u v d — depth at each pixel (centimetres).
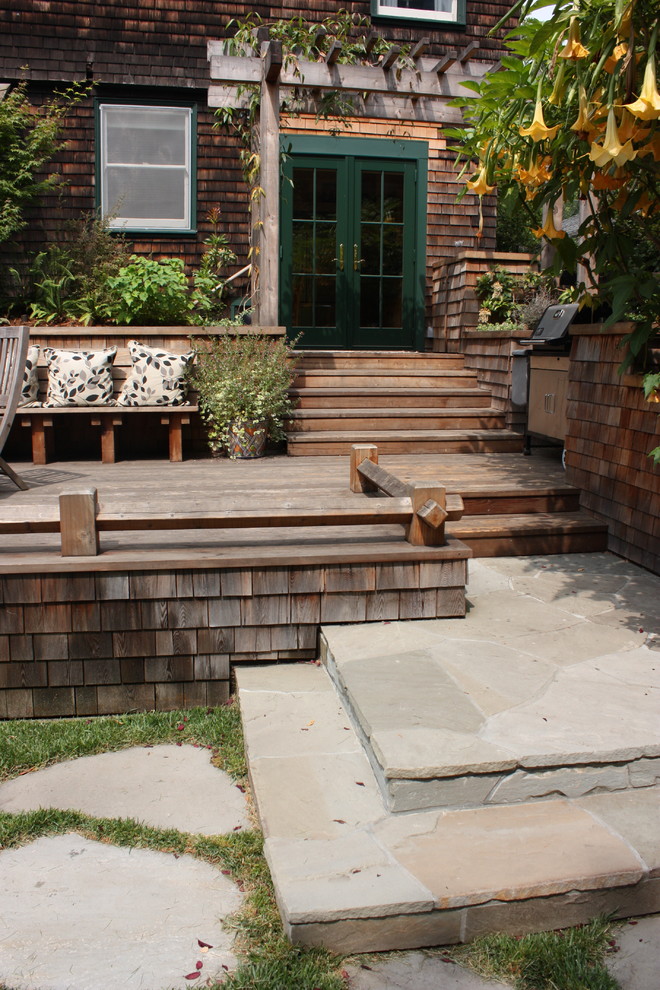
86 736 295
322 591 325
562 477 507
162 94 806
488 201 862
